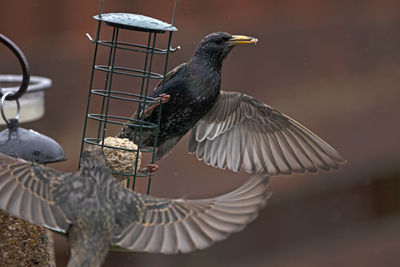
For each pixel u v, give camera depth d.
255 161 11.03
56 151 8.48
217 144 11.20
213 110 11.24
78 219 5.97
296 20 15.27
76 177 6.22
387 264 16.22
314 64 15.27
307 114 15.07
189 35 14.23
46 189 6.08
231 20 14.71
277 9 15.18
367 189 16.11
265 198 5.63
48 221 5.95
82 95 13.73
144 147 10.57
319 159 10.68
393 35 15.98
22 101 11.24
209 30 14.45
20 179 6.09
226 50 10.80
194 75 10.70
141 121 9.88
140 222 5.98
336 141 15.23
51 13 13.84
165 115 10.62
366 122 15.52
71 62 13.83
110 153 9.59
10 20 13.58
